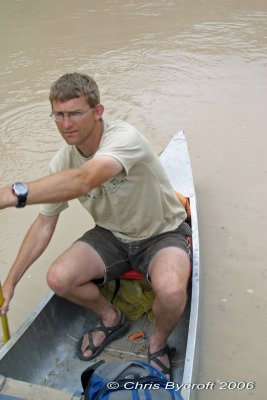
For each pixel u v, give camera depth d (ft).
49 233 7.97
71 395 6.13
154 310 7.27
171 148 11.47
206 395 7.54
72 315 8.43
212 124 14.60
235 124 14.51
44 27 22.76
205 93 16.35
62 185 6.13
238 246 10.28
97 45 20.57
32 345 7.53
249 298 9.13
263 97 15.85
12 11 25.02
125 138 6.84
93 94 6.81
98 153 6.67
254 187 11.91
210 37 20.65
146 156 7.15
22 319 9.04
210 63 18.40
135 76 17.80
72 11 24.56
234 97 15.98
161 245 7.67
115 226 7.88
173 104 15.83
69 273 7.45
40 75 18.42
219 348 8.27
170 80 17.37
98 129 7.09
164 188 7.77
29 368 7.47
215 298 9.16
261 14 22.90
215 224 10.88
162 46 20.06
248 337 8.43
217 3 24.57
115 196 7.29
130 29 21.93
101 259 7.83
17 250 10.62
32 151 14.07
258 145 13.47
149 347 7.62
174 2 25.07
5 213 11.75
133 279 8.36
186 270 7.37
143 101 16.11
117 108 15.78
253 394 7.53
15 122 15.55
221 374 7.86
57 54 19.98
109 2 25.52
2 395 6.00
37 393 6.16
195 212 9.41
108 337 8.09
